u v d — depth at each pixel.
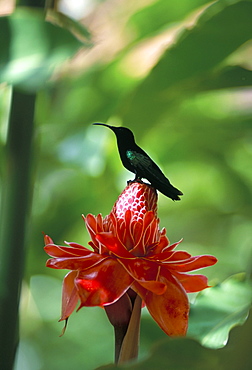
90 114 4.16
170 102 3.71
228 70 3.63
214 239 6.45
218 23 3.55
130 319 3.37
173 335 3.34
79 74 3.69
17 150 3.61
